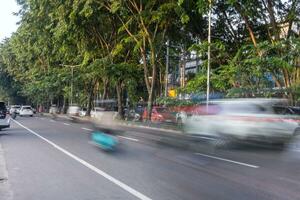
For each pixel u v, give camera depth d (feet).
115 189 33.53
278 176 39.09
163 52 152.15
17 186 34.71
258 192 32.40
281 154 55.42
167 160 49.47
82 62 148.25
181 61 169.48
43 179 37.70
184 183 35.86
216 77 98.63
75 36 133.39
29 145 65.26
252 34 101.81
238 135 61.82
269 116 62.08
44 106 332.39
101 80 186.70
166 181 36.76
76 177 38.63
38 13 145.18
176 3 105.91
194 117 69.31
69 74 195.11
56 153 55.47
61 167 44.21
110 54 136.26
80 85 206.59
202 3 94.73
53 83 222.28
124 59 144.56
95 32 139.54
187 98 113.19
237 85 95.76
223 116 63.46
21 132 93.91
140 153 55.88
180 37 126.21
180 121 111.34
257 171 41.83
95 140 58.54
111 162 47.73
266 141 61.77
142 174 40.14
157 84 185.16
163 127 108.47
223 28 114.73
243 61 93.76
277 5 100.37
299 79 94.73
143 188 33.86
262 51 90.79
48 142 70.03
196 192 32.40
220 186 34.63
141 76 144.05
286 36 99.25
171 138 71.87
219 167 44.34
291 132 62.54
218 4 107.86
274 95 93.81
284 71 94.38
